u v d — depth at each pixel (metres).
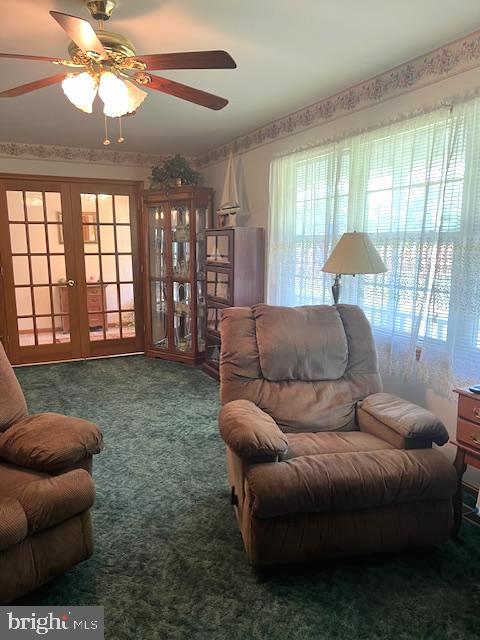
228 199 4.34
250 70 2.72
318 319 2.52
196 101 2.18
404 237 2.68
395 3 1.98
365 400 2.35
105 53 1.77
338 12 2.05
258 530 1.71
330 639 1.52
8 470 1.76
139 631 1.55
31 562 1.56
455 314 2.39
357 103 3.00
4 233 4.82
